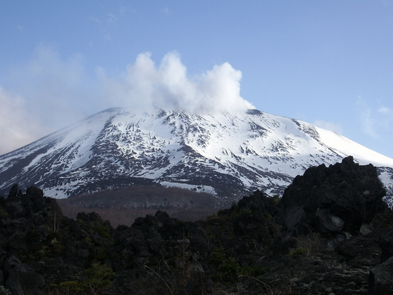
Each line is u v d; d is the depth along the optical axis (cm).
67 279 2120
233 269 1588
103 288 1964
